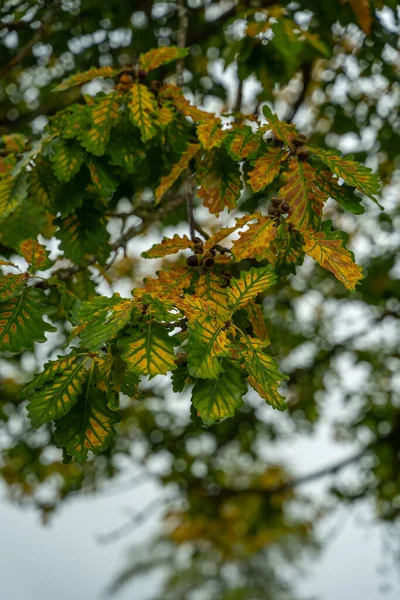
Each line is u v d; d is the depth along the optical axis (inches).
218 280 77.0
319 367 278.7
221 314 66.7
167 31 206.1
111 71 94.7
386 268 258.1
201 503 287.3
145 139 87.4
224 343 61.3
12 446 233.8
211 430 262.7
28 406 64.1
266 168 80.7
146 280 76.6
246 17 164.2
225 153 92.3
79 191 95.8
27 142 107.3
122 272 236.5
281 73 159.2
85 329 61.5
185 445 262.5
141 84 92.2
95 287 113.1
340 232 75.1
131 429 260.2
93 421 66.4
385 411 279.1
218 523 332.2
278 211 75.7
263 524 307.9
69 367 65.6
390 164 227.5
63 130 92.1
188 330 60.0
